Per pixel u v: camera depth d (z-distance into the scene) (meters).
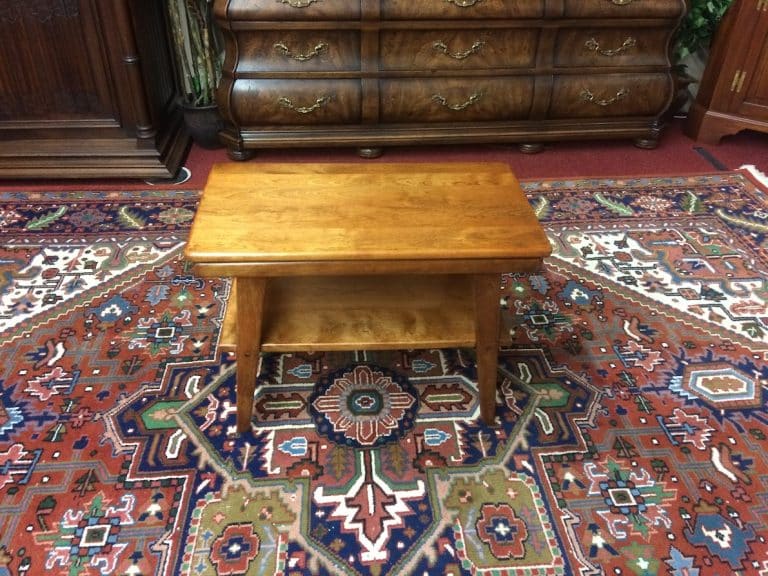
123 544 1.23
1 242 2.16
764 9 2.60
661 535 1.27
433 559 1.22
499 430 1.50
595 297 1.95
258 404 1.55
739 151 2.93
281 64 2.56
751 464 1.42
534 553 1.24
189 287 1.97
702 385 1.63
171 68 2.97
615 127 2.87
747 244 2.22
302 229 1.32
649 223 2.34
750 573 1.20
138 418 1.51
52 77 2.39
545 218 2.36
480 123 2.80
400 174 1.58
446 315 1.50
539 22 2.55
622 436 1.48
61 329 1.78
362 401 1.57
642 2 2.55
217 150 2.92
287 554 1.23
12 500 1.31
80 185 2.54
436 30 2.54
